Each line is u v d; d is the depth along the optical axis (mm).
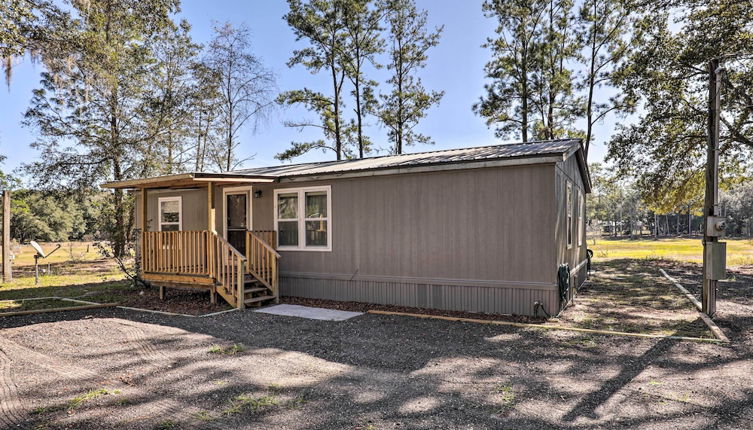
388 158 10844
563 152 6848
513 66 22656
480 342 5797
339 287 9195
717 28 15289
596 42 21609
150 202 12359
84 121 19875
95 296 10133
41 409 3629
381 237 8680
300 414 3535
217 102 22188
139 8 16891
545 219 7117
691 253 25062
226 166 23672
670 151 17719
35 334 6352
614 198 64125
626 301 9023
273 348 5566
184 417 3479
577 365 4793
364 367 4785
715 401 3730
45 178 19172
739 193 58312
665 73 16891
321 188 9398
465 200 7812
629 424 3314
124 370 4680
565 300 8094
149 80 21375
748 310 7754
